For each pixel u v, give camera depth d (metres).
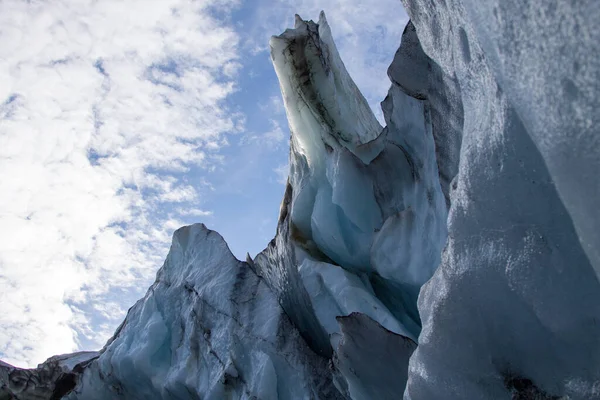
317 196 6.60
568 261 2.02
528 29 1.74
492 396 2.50
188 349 6.77
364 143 6.84
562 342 2.14
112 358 7.20
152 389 6.89
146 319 7.43
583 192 1.59
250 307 6.57
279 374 5.93
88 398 7.30
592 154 1.55
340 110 6.90
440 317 2.64
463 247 2.46
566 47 1.59
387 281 5.97
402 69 4.84
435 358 2.73
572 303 2.04
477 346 2.51
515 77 1.84
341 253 6.36
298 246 6.70
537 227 2.11
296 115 6.78
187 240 7.76
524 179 2.11
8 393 7.39
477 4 1.98
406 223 5.49
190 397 6.51
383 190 5.98
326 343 5.99
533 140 1.83
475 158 2.32
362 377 4.84
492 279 2.33
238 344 6.27
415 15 3.13
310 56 6.82
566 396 2.20
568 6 1.56
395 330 5.27
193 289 7.15
